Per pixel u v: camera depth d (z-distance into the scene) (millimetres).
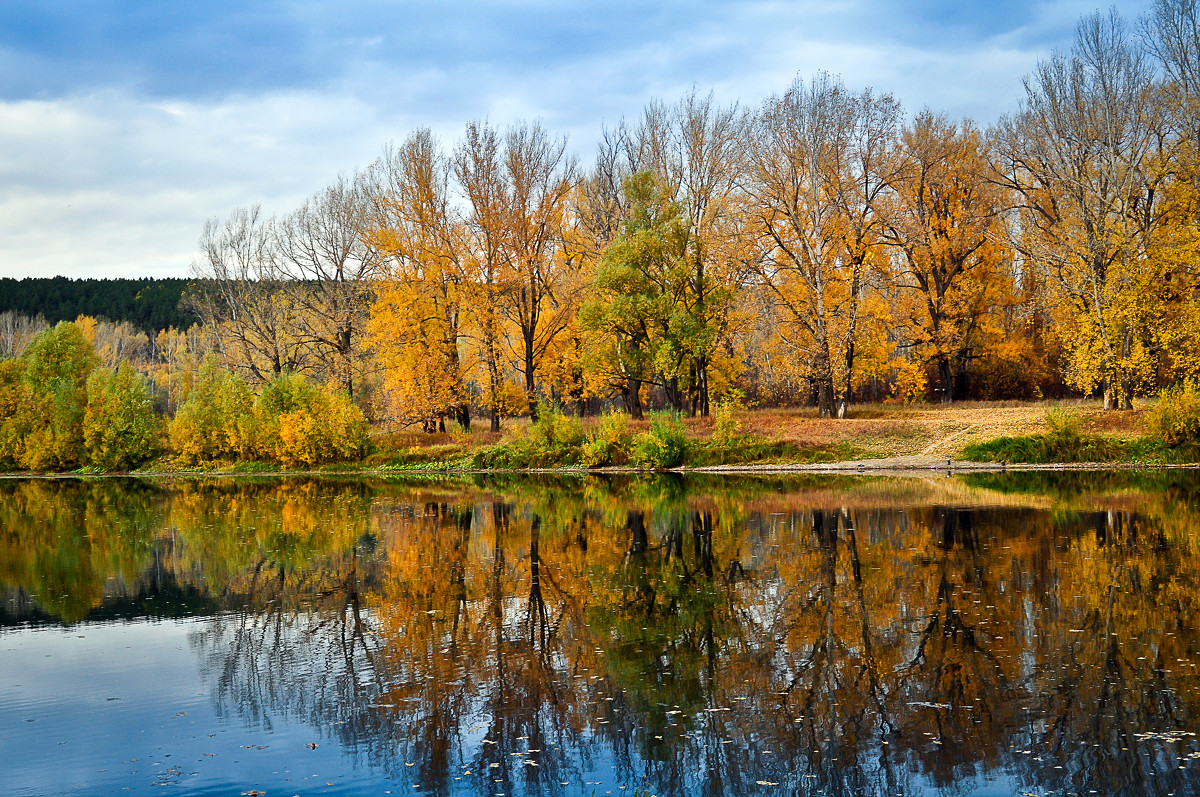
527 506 27422
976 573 15234
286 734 9078
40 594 16188
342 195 53375
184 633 13102
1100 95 36500
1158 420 31781
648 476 36750
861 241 42844
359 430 45906
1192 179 34469
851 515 22406
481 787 7793
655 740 8711
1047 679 9945
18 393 55156
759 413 45688
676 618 13125
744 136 42781
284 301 54031
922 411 42094
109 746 8852
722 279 42250
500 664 11141
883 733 8672
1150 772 7668
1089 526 19500
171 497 34156
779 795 7496
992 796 7344
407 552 19422
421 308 45094
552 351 48594
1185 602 12953
